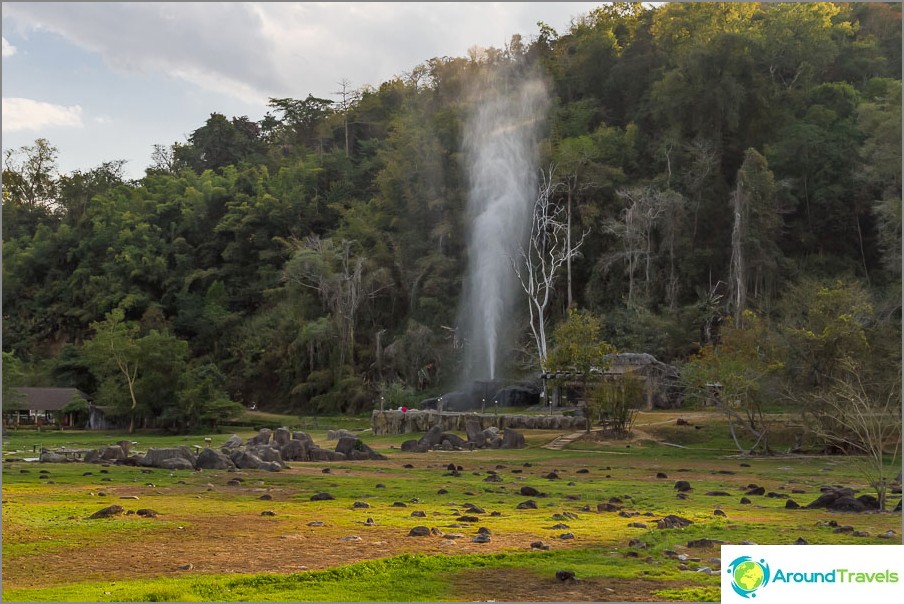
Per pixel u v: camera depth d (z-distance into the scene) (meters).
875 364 44.25
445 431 52.66
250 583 11.96
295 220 119.94
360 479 28.80
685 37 112.50
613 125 110.88
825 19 111.38
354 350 92.31
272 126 159.75
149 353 73.94
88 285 120.88
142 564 13.41
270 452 34.22
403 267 98.62
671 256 85.94
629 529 17.02
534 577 12.45
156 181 142.25
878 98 87.44
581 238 93.88
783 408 55.09
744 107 97.62
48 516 18.14
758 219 83.75
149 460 33.88
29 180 153.75
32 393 86.38
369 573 12.56
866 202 92.62
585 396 54.03
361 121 139.88
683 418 55.34
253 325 104.12
